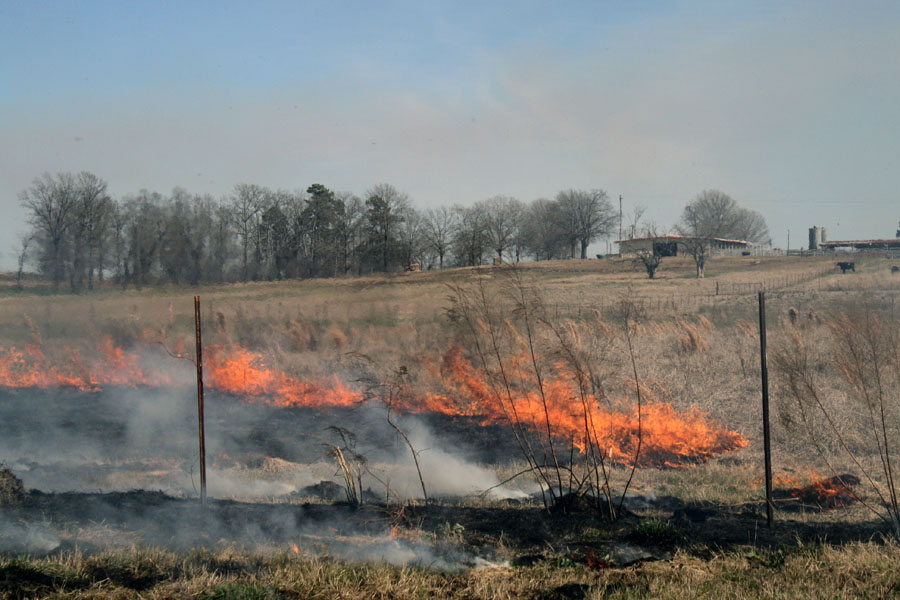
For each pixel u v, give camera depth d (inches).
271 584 255.4
